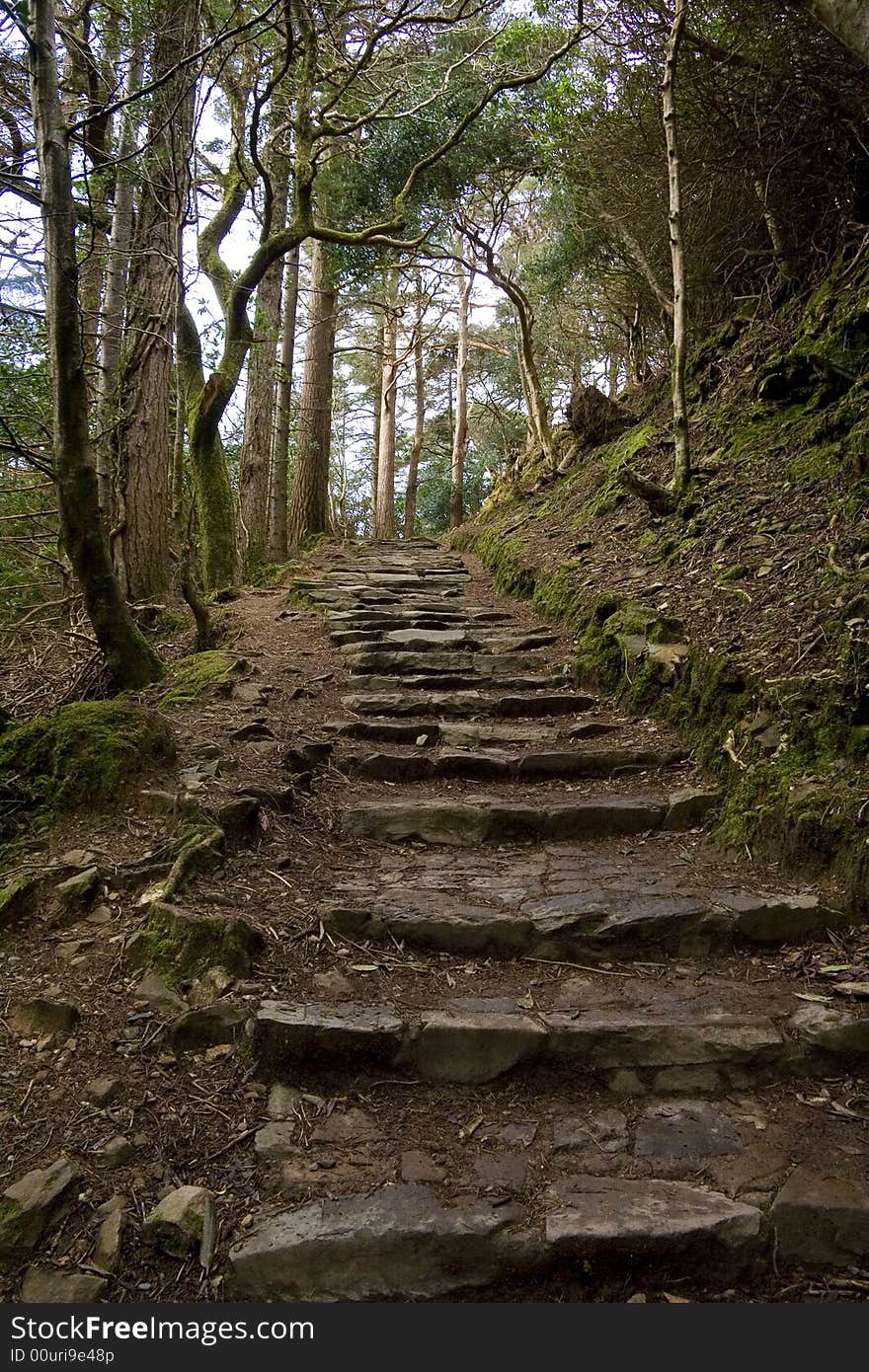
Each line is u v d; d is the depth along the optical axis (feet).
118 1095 7.22
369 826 12.15
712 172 21.59
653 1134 7.14
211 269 30.78
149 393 23.88
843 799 10.14
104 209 20.43
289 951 9.00
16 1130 6.85
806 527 15.60
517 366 60.54
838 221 20.70
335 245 37.32
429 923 9.50
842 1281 6.06
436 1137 7.16
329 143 27.76
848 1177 6.59
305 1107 7.39
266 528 38.19
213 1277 5.99
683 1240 6.12
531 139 32.53
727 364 24.06
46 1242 6.14
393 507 71.46
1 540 19.01
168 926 8.82
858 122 18.52
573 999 8.57
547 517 30.68
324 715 16.01
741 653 13.38
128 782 11.34
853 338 18.29
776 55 18.17
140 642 15.49
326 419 45.73
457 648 19.95
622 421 32.78
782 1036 7.88
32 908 9.37
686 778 12.98
